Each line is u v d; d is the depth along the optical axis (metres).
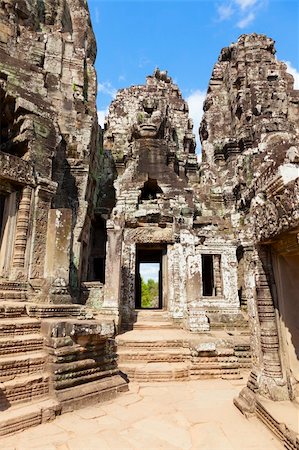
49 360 6.54
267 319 5.88
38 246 10.43
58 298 8.75
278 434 4.66
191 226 16.52
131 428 5.34
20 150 11.54
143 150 18.48
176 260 15.27
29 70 12.48
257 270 6.20
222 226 18.16
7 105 11.43
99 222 21.06
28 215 10.43
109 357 7.59
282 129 20.69
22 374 6.12
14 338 6.50
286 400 5.32
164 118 20.05
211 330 13.95
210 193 21.03
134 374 8.88
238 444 4.69
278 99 22.25
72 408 6.13
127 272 15.21
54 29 17.34
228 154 22.17
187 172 23.53
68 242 10.44
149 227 16.06
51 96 15.43
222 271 15.77
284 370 5.59
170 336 11.61
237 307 15.15
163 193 17.45
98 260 21.89
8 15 14.30
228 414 5.99
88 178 15.83
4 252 10.02
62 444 4.75
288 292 5.89
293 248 5.32
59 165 15.04
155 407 6.45
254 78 23.20
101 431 5.22
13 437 4.96
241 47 24.38
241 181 19.05
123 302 14.59
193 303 13.28
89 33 21.98
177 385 8.36
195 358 9.48
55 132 11.96
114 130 24.56
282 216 4.94
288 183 4.83
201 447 4.62
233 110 23.64
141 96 25.81
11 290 9.46
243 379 9.02
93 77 19.30
